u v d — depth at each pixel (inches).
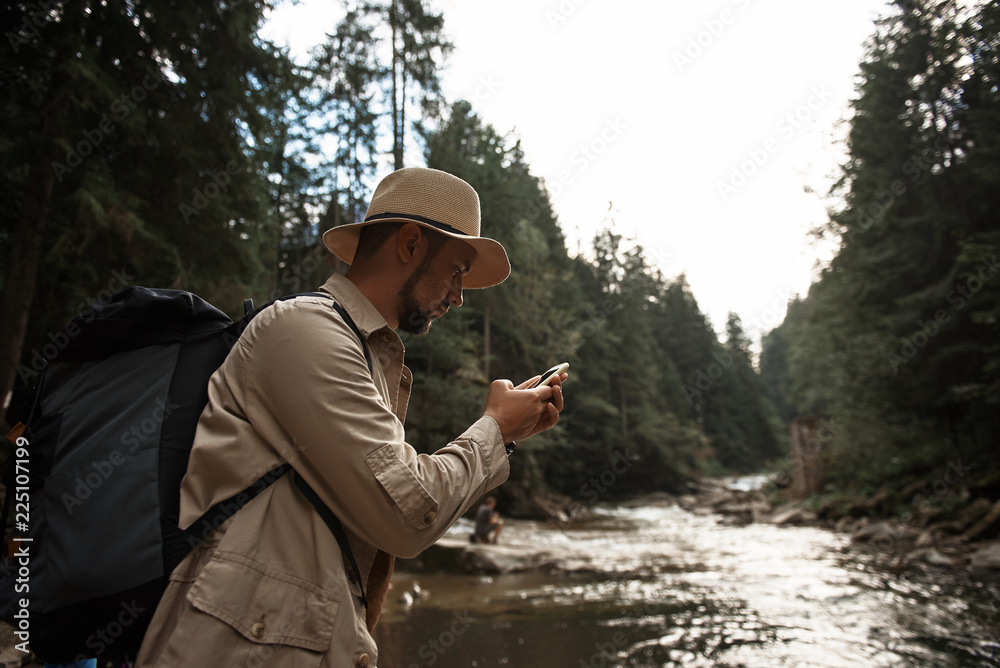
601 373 1438.2
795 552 418.3
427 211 45.8
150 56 327.0
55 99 269.7
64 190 311.0
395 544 35.8
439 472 36.9
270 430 36.2
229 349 41.7
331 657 33.9
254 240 403.2
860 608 226.5
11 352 272.2
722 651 177.8
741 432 2388.0
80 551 34.3
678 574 334.3
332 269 813.2
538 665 172.6
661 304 2439.7
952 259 602.9
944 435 653.9
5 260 324.2
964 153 593.0
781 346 3250.5
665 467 1596.9
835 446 789.2
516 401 44.0
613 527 733.9
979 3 570.3
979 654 164.2
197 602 32.2
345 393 36.0
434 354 783.1
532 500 951.0
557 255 1470.2
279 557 34.7
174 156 329.7
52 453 37.0
